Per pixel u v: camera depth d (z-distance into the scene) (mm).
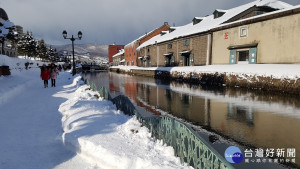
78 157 3322
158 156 2811
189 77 19922
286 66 12453
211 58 22672
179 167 2463
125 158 2740
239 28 18953
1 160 3156
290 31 14797
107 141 3326
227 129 5039
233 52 19672
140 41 49219
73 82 15391
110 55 89750
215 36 21953
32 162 3135
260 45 17094
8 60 25125
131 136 3604
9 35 29344
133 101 9328
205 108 7602
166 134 3178
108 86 16641
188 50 26922
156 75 28422
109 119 4691
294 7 14320
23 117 5754
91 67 71812
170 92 12250
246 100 9156
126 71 45812
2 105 7199
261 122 5645
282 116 6277
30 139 4098
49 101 8172
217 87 14688
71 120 4789
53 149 3641
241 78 14031
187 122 5707
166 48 33250
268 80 12148
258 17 16984
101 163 2977
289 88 10914
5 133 4367
